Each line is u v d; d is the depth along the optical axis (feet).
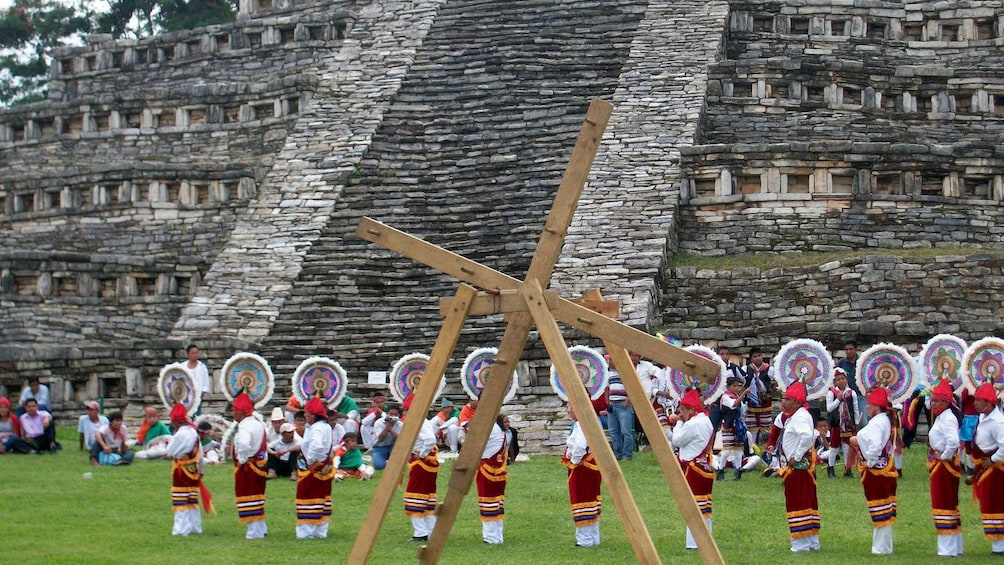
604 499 83.66
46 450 100.12
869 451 66.85
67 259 134.72
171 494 82.79
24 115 176.65
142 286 136.05
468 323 116.47
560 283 116.98
